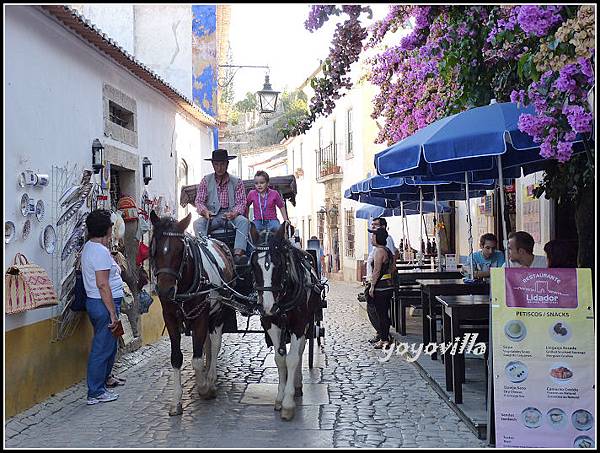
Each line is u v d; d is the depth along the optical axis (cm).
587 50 547
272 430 661
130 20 1684
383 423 679
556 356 569
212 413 730
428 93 1135
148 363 1027
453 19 854
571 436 564
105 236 809
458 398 709
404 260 1847
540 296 573
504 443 570
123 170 1141
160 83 1195
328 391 826
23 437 648
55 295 746
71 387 842
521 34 712
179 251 707
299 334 713
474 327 757
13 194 719
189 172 1597
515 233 730
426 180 1156
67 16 807
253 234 691
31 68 770
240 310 808
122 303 883
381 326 1133
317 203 3809
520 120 610
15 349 705
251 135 5719
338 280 3322
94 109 967
